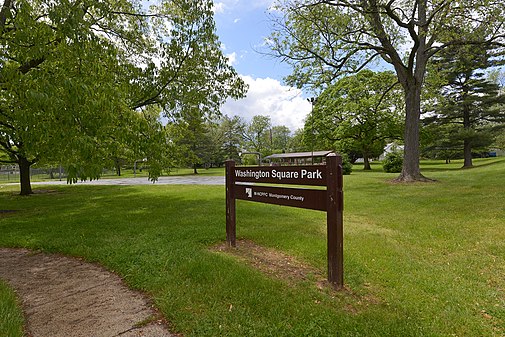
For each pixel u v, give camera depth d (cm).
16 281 364
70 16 402
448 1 949
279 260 405
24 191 1496
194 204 898
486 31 1112
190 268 358
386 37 1213
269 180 390
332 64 1256
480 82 2241
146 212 786
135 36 913
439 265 376
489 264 371
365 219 635
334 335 227
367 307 272
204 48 808
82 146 354
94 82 407
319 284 324
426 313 260
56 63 425
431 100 1955
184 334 236
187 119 885
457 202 771
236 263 375
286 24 1202
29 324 260
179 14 888
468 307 271
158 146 645
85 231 586
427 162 4025
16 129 472
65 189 1716
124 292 323
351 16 1134
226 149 5244
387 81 2483
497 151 4588
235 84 889
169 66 793
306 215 696
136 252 439
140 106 812
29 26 403
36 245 509
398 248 436
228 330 236
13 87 369
